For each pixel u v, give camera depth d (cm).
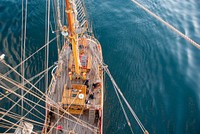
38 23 3562
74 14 2058
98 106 2266
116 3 4072
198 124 2506
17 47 3212
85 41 2822
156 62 3131
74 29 2053
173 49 3291
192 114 2581
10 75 2889
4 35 3334
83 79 2459
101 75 2588
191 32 3556
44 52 3172
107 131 2512
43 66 3031
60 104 2258
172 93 2780
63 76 2512
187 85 2831
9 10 3681
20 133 1456
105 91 2819
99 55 2777
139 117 2598
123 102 2728
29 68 2992
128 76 2980
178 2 4134
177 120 2550
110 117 2612
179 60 3134
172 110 2631
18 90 2755
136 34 3544
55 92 2389
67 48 2783
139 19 3797
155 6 4044
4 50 3156
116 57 3203
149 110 2652
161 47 3325
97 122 2269
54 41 3309
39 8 3775
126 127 2534
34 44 3281
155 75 2978
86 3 4000
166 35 3519
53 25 3534
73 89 2295
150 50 3297
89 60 2575
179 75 2955
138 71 3034
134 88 2855
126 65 3106
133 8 3988
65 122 2245
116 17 3812
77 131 2188
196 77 2925
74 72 2470
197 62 3112
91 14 3819
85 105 2258
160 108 2658
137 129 2517
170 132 2470
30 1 3866
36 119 2575
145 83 2897
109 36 3488
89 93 2366
